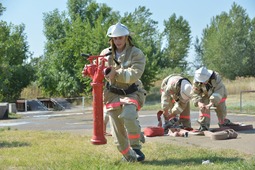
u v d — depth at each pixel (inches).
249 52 2346.2
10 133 405.4
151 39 2282.2
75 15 1994.3
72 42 1576.0
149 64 1472.7
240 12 2353.6
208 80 366.9
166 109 376.5
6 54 1601.9
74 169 209.0
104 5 1931.6
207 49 2669.8
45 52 2025.1
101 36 1467.8
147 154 259.0
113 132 233.6
